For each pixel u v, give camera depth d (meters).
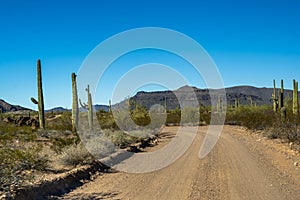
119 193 9.68
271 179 11.07
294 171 12.43
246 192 9.47
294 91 30.36
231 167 13.44
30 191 8.87
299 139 20.59
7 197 7.97
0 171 9.23
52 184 9.84
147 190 9.98
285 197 8.89
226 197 9.03
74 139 16.75
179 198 9.04
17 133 22.66
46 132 23.02
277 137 24.42
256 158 15.64
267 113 35.56
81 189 10.29
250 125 33.75
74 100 23.42
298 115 26.45
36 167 11.82
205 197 9.08
